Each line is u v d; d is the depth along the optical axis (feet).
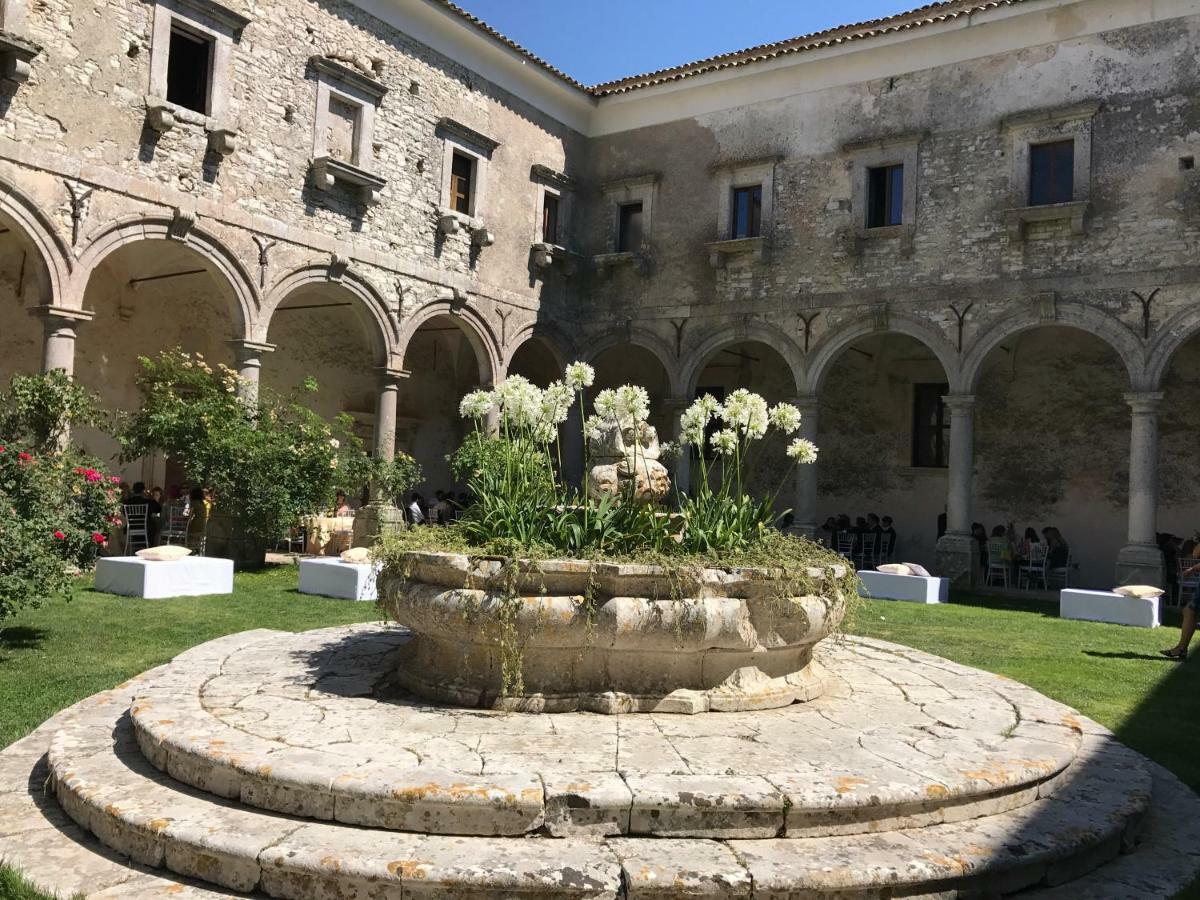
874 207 61.67
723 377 76.74
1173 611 46.55
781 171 64.34
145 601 35.47
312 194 53.72
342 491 57.98
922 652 26.02
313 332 67.15
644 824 12.61
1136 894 12.72
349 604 37.50
